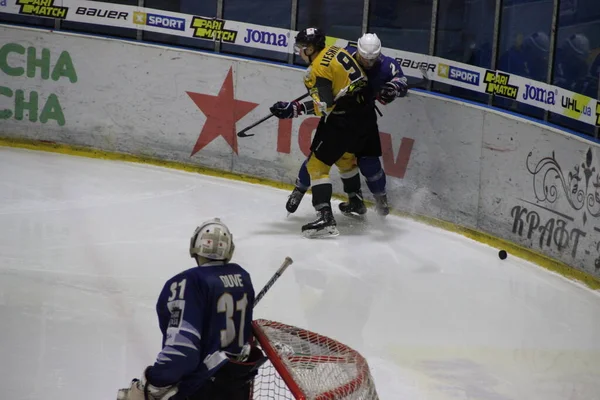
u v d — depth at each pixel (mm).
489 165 21000
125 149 25188
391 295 17047
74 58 24938
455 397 13008
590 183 18453
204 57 24328
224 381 9422
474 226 21438
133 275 16719
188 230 19891
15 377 12195
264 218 21484
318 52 20062
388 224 21969
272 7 23859
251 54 24203
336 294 16766
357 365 9625
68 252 17656
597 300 18016
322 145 19984
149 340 13820
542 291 18250
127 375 12562
